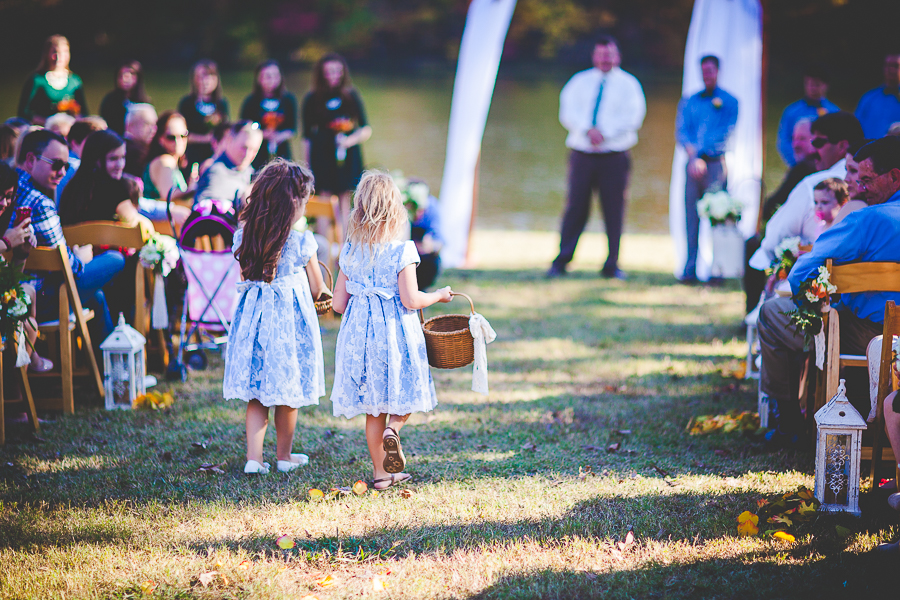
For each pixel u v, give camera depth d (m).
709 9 9.66
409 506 3.84
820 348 4.13
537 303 8.38
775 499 3.79
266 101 8.73
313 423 4.99
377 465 4.07
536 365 6.32
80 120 6.07
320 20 46.50
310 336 4.11
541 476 4.18
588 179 9.53
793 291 4.11
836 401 3.67
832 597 3.02
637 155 23.08
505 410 5.25
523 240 12.36
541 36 46.16
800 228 5.18
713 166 9.14
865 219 3.94
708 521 3.62
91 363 5.20
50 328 5.00
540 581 3.18
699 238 9.59
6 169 4.65
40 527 3.62
